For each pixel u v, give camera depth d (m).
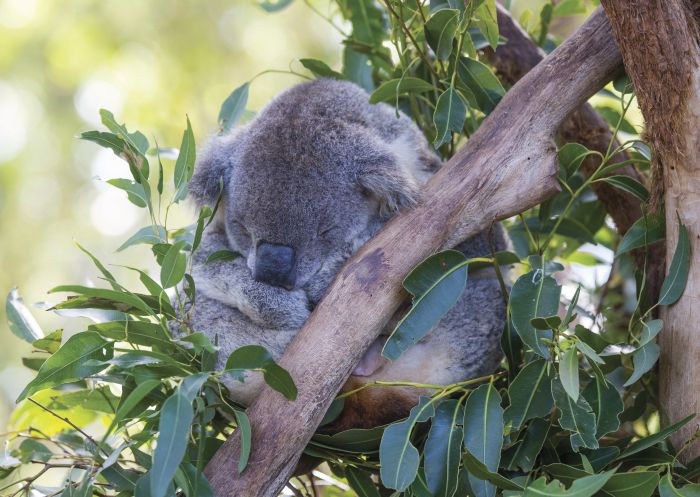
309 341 5.68
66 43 18.84
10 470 6.50
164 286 5.47
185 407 4.73
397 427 5.57
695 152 5.74
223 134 8.09
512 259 6.37
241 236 7.14
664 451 5.68
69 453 6.71
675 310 5.95
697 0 5.85
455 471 5.51
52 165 20.92
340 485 7.52
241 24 19.77
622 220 7.84
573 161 6.44
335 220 7.00
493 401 5.62
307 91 7.60
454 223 6.05
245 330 6.75
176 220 15.99
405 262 5.89
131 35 19.06
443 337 6.67
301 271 6.88
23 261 20.39
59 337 6.27
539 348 5.62
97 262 5.52
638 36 5.67
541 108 6.18
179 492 5.68
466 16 6.37
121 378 6.21
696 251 5.84
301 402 5.54
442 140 6.35
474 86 6.84
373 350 6.52
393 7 7.21
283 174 6.98
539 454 6.00
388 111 7.87
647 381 6.61
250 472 5.40
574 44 6.25
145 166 6.08
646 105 5.86
